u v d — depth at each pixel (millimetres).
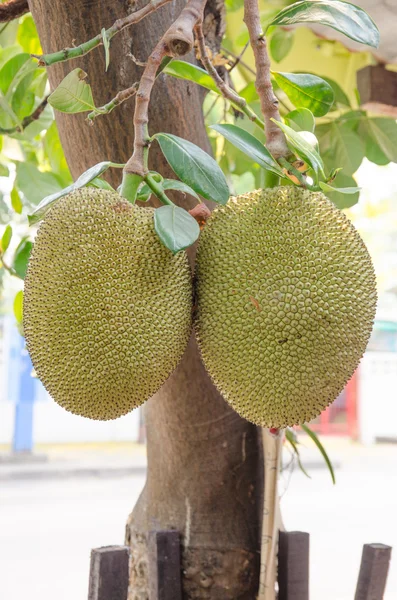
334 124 2418
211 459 1846
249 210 1460
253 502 1869
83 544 6230
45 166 3182
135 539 1916
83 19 1666
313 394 1413
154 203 1729
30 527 6781
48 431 12438
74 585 5168
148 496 1925
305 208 1436
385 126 2453
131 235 1397
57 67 1720
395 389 13812
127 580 1565
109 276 1378
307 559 1827
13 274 2266
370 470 10703
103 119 1703
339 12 1480
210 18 2010
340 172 2395
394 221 15945
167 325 1414
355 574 5504
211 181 1422
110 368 1378
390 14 2338
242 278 1423
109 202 1406
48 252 1395
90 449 12242
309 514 7613
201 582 1820
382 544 1838
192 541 1834
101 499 8180
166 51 1418
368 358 13711
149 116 1727
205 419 1828
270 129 1502
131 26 1679
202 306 1462
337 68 2826
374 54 2572
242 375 1421
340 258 1418
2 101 2076
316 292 1396
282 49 2529
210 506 1850
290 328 1392
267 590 1783
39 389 12156
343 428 14742
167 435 1862
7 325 10852
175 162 1420
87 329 1370
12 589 5055
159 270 1414
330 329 1399
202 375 1799
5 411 12102
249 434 1869
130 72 1685
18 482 9305
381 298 17781
